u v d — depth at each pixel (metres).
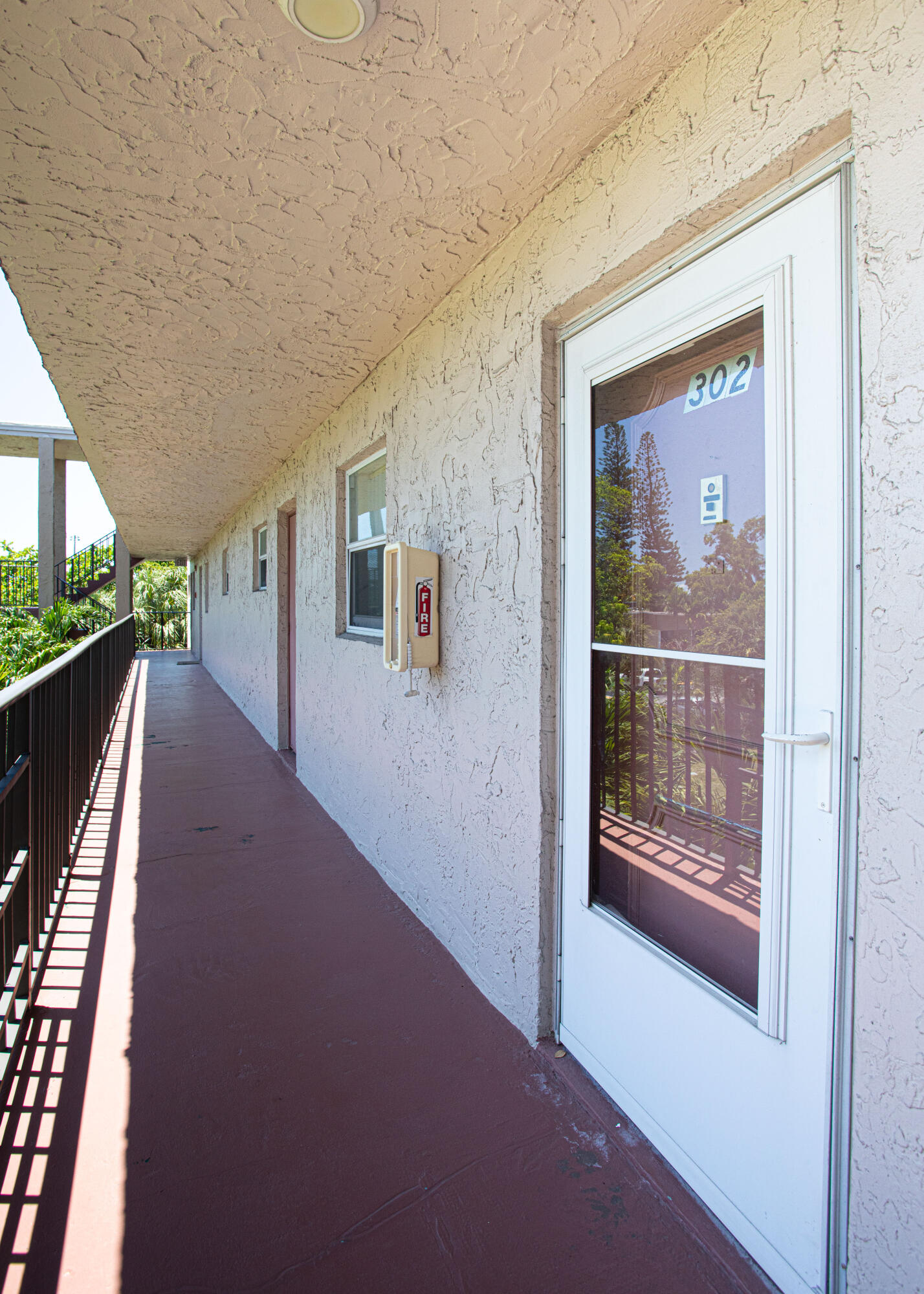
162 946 2.83
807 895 1.32
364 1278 1.44
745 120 1.37
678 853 1.71
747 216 1.45
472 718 2.54
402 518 3.18
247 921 3.05
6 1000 2.07
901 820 1.11
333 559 4.38
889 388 1.12
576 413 2.04
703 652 1.62
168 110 1.63
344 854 3.86
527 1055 2.15
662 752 1.76
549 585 2.12
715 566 1.59
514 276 2.22
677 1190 1.63
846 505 1.24
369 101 1.61
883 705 1.14
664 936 1.76
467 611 2.57
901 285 1.10
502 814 2.34
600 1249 1.50
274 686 6.63
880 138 1.12
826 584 1.28
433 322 2.82
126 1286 1.42
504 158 1.84
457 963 2.70
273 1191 1.66
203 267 2.43
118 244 2.28
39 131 1.70
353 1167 1.73
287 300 2.71
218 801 4.91
